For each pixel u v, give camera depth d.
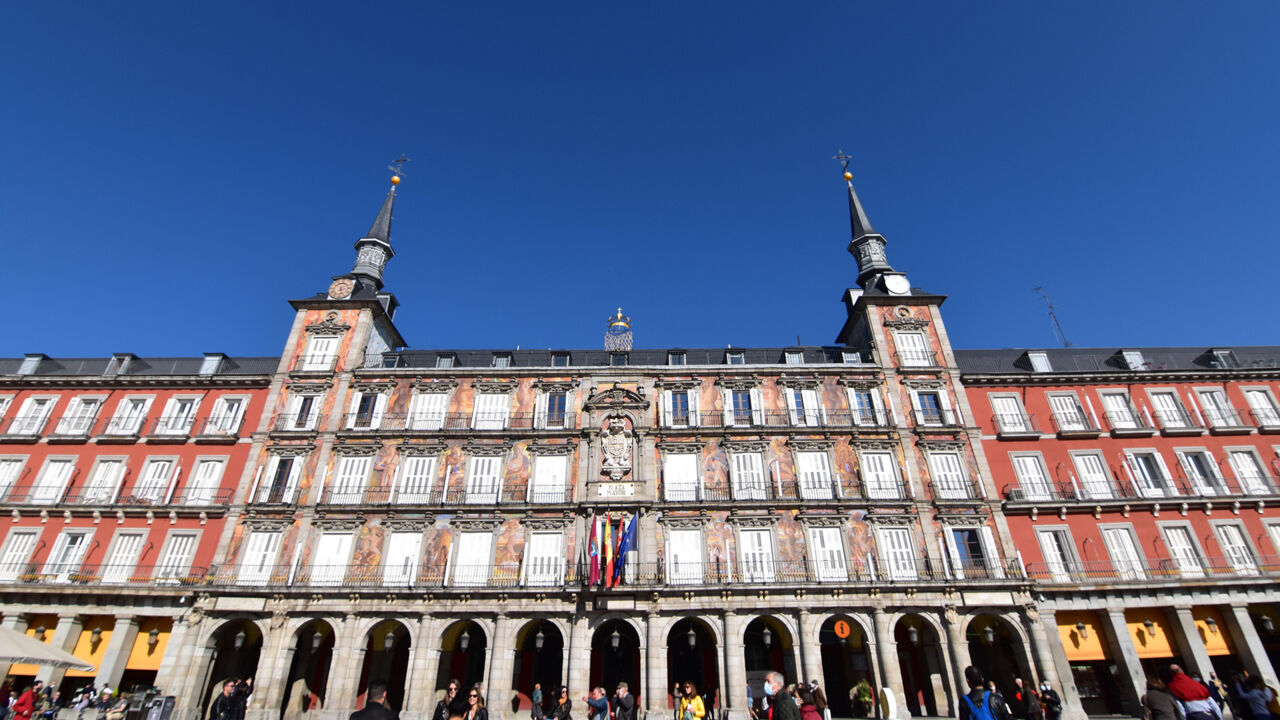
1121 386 42.31
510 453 39.66
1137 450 40.22
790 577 35.78
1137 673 33.66
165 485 40.00
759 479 38.69
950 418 40.56
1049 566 36.72
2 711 27.42
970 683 14.29
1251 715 15.65
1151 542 37.34
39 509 38.97
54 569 37.44
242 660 37.00
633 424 40.31
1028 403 41.84
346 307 44.97
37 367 45.12
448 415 40.88
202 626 34.91
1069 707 32.72
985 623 36.34
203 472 40.25
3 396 43.34
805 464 39.12
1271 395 41.94
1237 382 42.34
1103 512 38.16
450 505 37.62
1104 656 35.03
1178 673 15.38
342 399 41.34
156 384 43.31
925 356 43.06
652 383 41.81
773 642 36.72
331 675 33.56
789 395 41.56
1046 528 37.78
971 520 37.31
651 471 38.75
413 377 42.38
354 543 36.97
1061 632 35.66
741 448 39.47
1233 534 37.56
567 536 36.97
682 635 37.50
